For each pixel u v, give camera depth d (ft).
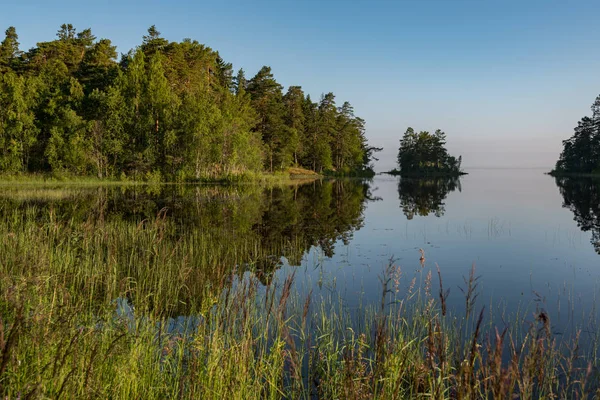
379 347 13.62
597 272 35.29
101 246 39.04
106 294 24.18
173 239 46.93
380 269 36.22
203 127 170.81
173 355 17.31
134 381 13.51
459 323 22.36
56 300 17.98
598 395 13.23
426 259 40.52
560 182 211.61
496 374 8.59
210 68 241.55
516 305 26.50
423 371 13.60
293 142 254.88
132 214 68.13
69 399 11.27
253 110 242.58
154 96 173.68
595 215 74.90
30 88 166.30
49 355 12.55
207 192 122.72
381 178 311.88
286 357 17.76
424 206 93.56
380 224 64.85
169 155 174.09
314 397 15.72
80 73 198.49
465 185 194.80
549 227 60.95
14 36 211.00
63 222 49.47
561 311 25.38
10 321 13.56
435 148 370.53
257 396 14.25
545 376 14.78
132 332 16.96
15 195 98.17
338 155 329.52
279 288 29.19
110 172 167.43
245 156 192.03
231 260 38.17
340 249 45.39
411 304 25.81
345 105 352.49
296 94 278.05
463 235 54.65
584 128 305.94
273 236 52.80
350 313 24.16
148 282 29.17
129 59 186.19
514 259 40.55
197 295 26.76
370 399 13.26
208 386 13.70
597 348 19.69
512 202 102.01
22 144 157.38
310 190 146.30
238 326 19.60
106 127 163.73
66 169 157.99
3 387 10.57
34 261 24.93
